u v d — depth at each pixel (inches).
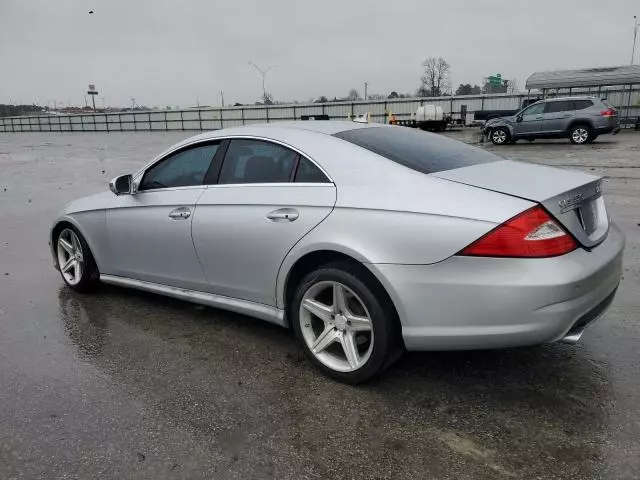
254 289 142.1
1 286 207.5
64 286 206.5
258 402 120.8
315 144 133.9
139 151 968.9
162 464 100.4
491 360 137.1
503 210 105.9
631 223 279.4
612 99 1327.5
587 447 102.1
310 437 107.7
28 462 101.7
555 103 824.9
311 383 128.7
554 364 134.0
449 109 1690.5
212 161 153.3
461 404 117.7
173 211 156.9
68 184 520.4
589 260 110.5
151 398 123.3
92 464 100.8
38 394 126.0
